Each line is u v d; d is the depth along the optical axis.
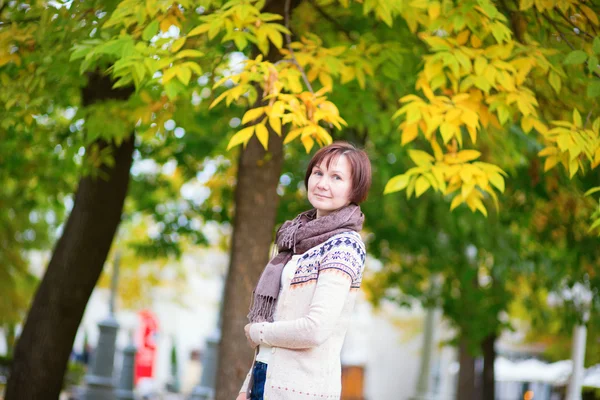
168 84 4.75
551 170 6.58
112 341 14.85
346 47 5.96
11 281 16.30
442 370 27.28
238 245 6.84
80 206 8.90
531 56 5.18
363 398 33.03
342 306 3.49
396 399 32.78
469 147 7.86
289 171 11.82
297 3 6.72
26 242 17.66
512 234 12.41
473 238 12.57
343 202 3.71
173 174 14.75
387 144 11.08
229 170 12.38
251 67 4.84
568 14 5.51
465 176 4.81
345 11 7.41
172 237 13.45
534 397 25.28
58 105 9.27
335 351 3.63
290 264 3.67
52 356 8.77
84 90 7.93
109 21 5.06
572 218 7.65
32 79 6.12
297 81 5.04
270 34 4.98
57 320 8.77
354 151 3.74
